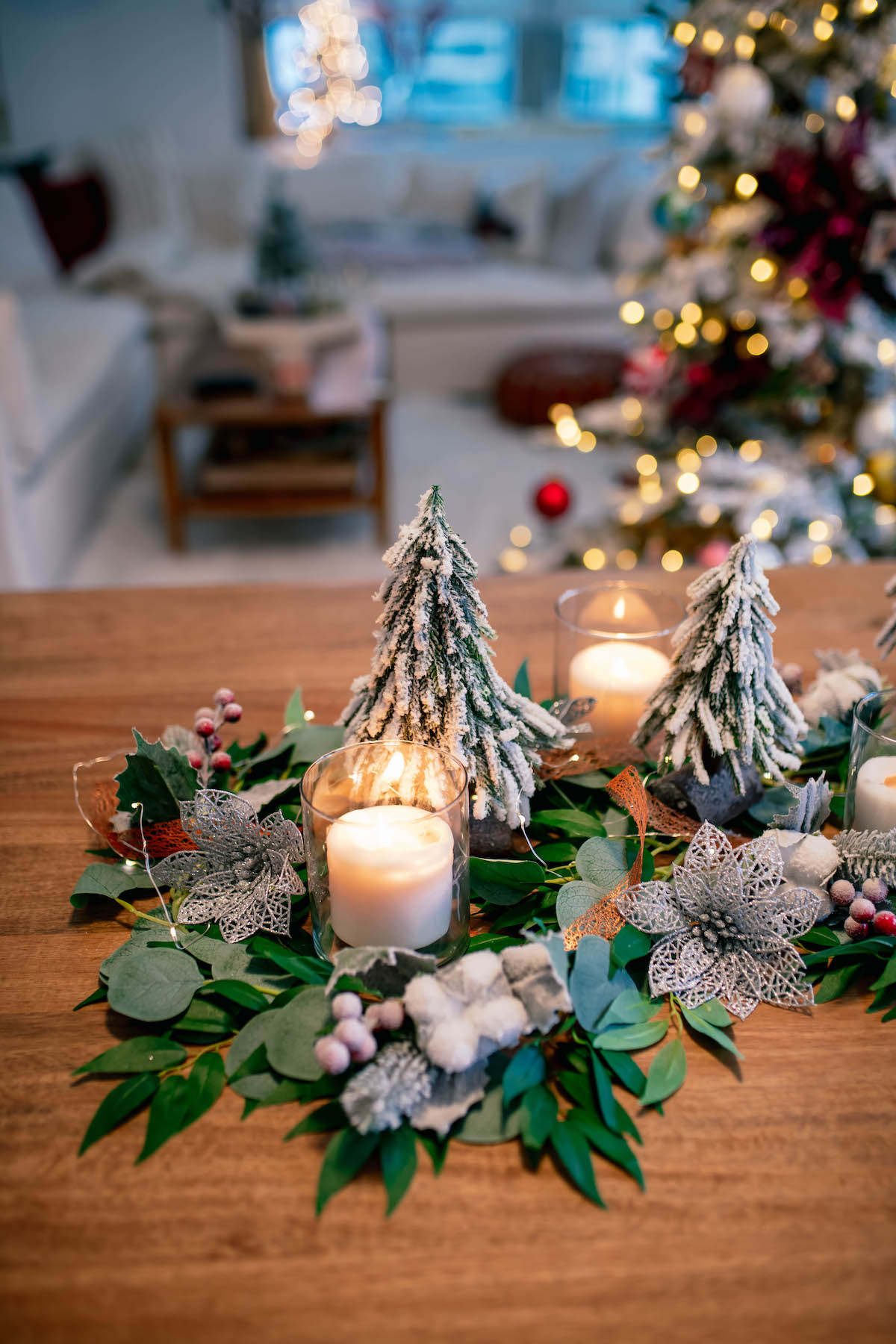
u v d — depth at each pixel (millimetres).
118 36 5902
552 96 6457
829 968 696
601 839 727
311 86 5652
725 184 2096
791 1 1874
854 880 711
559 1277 516
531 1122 568
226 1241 531
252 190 5805
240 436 3717
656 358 2492
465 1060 563
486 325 5273
